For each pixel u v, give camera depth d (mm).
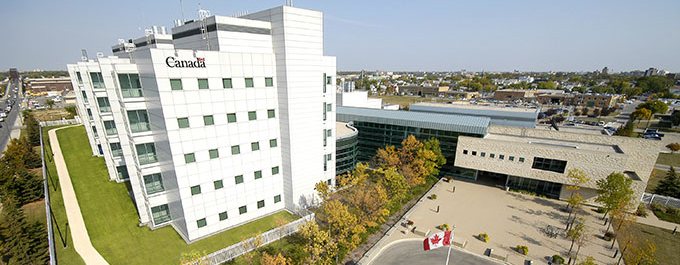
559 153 47062
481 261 33938
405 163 53281
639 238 37938
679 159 73875
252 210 40062
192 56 30172
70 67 56250
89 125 61000
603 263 33125
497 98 192375
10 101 169250
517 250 35406
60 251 32656
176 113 30250
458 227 40938
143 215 38125
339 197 47969
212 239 35312
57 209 42062
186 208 33531
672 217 43281
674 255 34562
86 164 59219
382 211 37156
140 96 33500
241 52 33969
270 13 35625
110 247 33531
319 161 44219
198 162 33250
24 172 47375
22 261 30781
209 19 33594
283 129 39469
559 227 41000
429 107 84500
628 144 52500
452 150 58125
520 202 48875
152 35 48594
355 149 57062
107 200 44438
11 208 32219
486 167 53125
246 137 36844
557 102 172000
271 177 41062
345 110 69688
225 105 33906
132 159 36219
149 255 32188
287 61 35531
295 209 42250
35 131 80750
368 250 35469
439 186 55219
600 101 158750
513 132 61094
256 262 31344
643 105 126125
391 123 61906
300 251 33438
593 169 45125
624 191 38188
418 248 36312
